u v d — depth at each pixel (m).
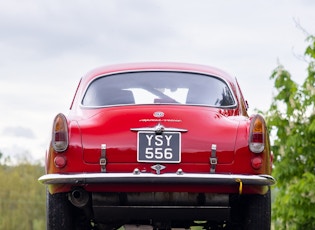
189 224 9.12
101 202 7.96
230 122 8.25
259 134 8.10
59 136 8.07
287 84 20.09
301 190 18.09
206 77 8.84
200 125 8.15
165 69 8.87
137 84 8.70
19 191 140.38
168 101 8.49
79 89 8.80
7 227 137.88
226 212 7.94
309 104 19.89
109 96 8.56
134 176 7.69
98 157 8.04
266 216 8.28
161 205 7.92
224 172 8.05
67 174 7.95
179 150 8.03
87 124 8.18
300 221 18.45
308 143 19.77
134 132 8.07
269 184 7.89
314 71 20.25
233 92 8.74
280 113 20.09
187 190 7.80
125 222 8.69
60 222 8.21
